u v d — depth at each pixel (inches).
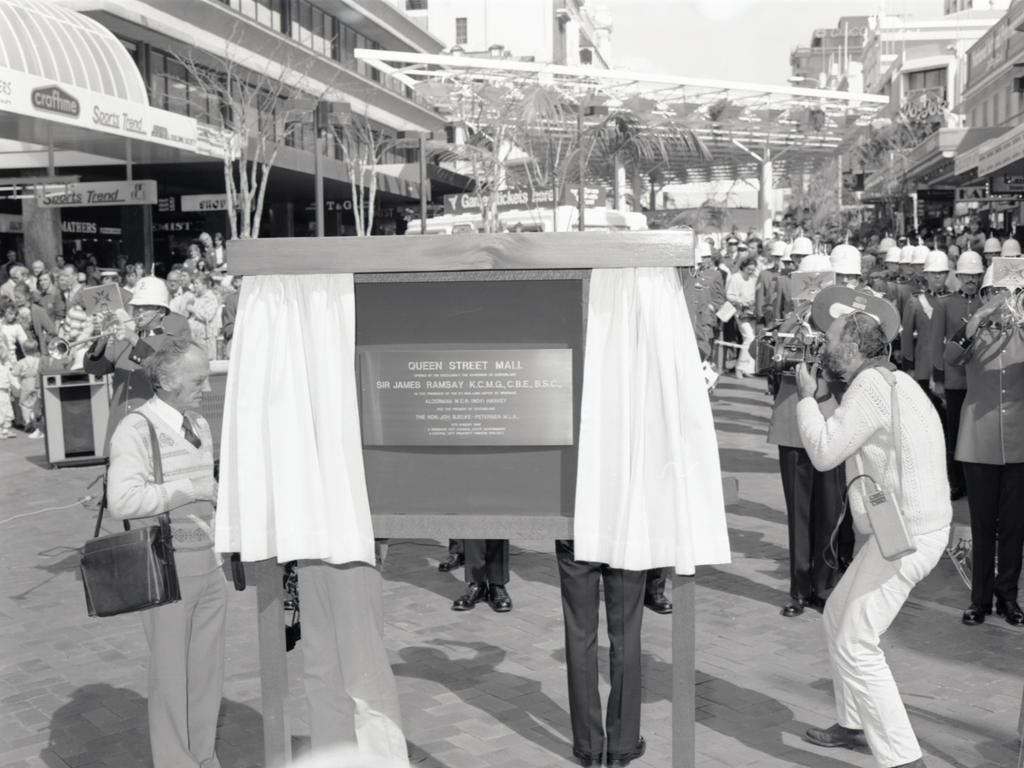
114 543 148.6
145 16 931.3
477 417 143.2
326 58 1332.4
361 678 149.9
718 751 172.1
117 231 1003.9
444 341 143.6
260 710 195.9
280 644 146.6
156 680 155.5
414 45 1861.5
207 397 375.6
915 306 373.7
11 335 573.3
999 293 231.0
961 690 195.9
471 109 868.6
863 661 158.1
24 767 173.5
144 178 948.0
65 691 207.6
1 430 569.6
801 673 206.8
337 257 138.1
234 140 781.3
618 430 137.6
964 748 171.9
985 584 233.3
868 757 169.5
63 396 473.7
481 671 211.5
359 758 150.9
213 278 665.0
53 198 681.0
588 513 138.5
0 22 589.6
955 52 2886.3
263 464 142.9
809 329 205.3
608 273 137.6
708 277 457.1
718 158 1501.0
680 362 136.3
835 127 1160.8
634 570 148.4
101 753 178.7
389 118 1705.2
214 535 157.8
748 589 264.2
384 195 1348.4
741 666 211.2
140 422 154.3
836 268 251.1
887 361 166.6
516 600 261.0
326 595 150.0
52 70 600.7
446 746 175.8
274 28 1368.1
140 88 684.7
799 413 164.7
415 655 221.5
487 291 142.5
